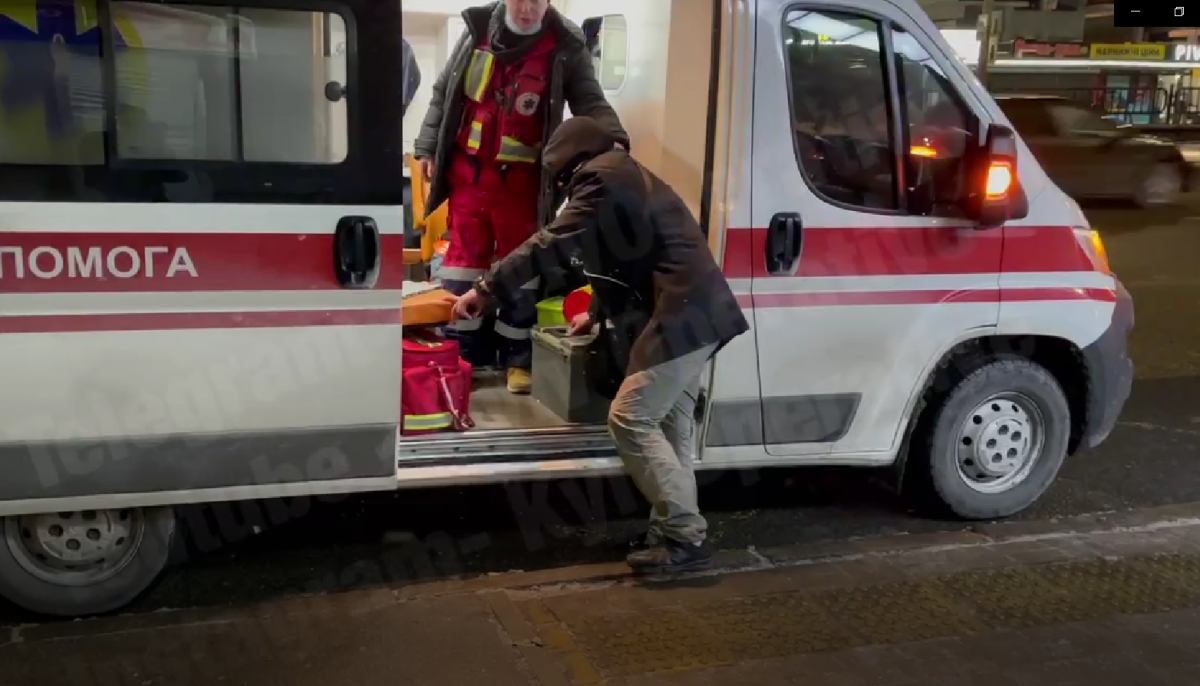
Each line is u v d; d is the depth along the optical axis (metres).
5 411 3.26
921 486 4.74
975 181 4.28
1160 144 15.95
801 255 4.14
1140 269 11.38
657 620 3.76
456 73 4.73
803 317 4.18
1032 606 3.94
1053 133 15.62
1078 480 5.47
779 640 3.64
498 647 3.55
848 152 4.18
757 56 3.99
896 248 4.27
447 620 3.73
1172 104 19.03
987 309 4.44
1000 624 3.80
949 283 4.37
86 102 3.21
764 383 4.21
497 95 4.67
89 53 3.20
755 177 4.04
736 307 3.92
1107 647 3.65
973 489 4.73
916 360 4.40
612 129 4.22
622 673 3.40
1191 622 3.85
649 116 4.34
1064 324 4.57
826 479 5.36
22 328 3.22
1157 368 7.62
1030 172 4.48
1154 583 4.16
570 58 4.59
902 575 4.19
